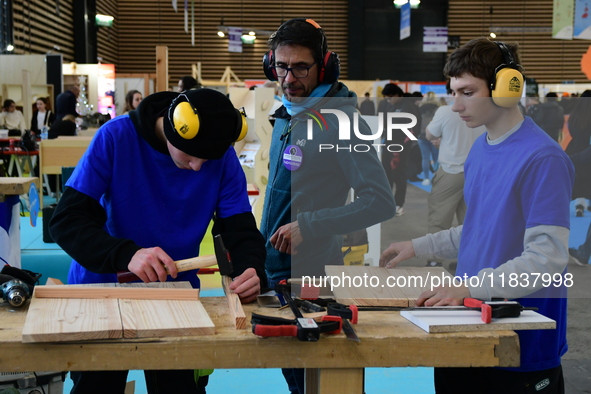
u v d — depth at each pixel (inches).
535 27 713.6
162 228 63.8
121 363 43.8
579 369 102.9
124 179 62.3
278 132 75.6
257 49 730.8
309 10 721.6
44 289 52.2
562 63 729.0
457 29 732.7
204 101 56.2
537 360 56.6
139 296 52.7
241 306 49.6
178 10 719.1
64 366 43.5
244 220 64.8
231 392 107.0
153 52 725.9
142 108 62.1
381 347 45.0
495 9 724.0
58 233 58.1
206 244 188.9
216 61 730.2
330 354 45.1
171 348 44.1
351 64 717.3
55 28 568.4
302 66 69.4
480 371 61.3
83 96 476.7
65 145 245.8
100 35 666.8
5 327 46.4
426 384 109.6
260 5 720.3
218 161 64.8
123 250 55.5
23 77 416.8
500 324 46.3
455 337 44.9
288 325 44.4
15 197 128.0
